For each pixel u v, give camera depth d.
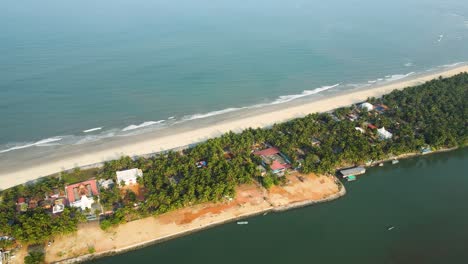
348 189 153.88
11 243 119.88
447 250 124.31
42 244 122.44
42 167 164.88
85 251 120.62
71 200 140.50
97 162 169.38
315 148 171.00
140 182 149.12
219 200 142.62
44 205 139.12
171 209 134.38
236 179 149.75
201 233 130.00
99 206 139.00
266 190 149.50
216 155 162.12
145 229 129.62
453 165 172.50
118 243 123.94
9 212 130.88
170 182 148.50
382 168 168.75
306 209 142.12
